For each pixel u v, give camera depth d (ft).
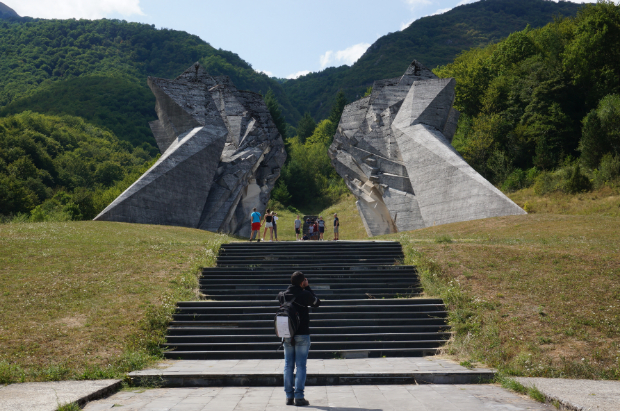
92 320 33.37
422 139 95.09
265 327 33.86
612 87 134.72
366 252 52.95
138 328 32.55
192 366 26.71
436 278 41.65
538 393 19.15
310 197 229.66
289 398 18.75
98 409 18.31
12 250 51.42
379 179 101.19
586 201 89.20
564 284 37.37
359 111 117.19
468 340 30.27
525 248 49.08
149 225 77.15
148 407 18.56
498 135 150.61
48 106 386.11
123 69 502.38
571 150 135.54
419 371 23.81
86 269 45.78
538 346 27.99
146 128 393.09
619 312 31.58
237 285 42.57
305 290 19.84
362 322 34.12
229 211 99.35
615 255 43.86
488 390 21.20
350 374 23.40
